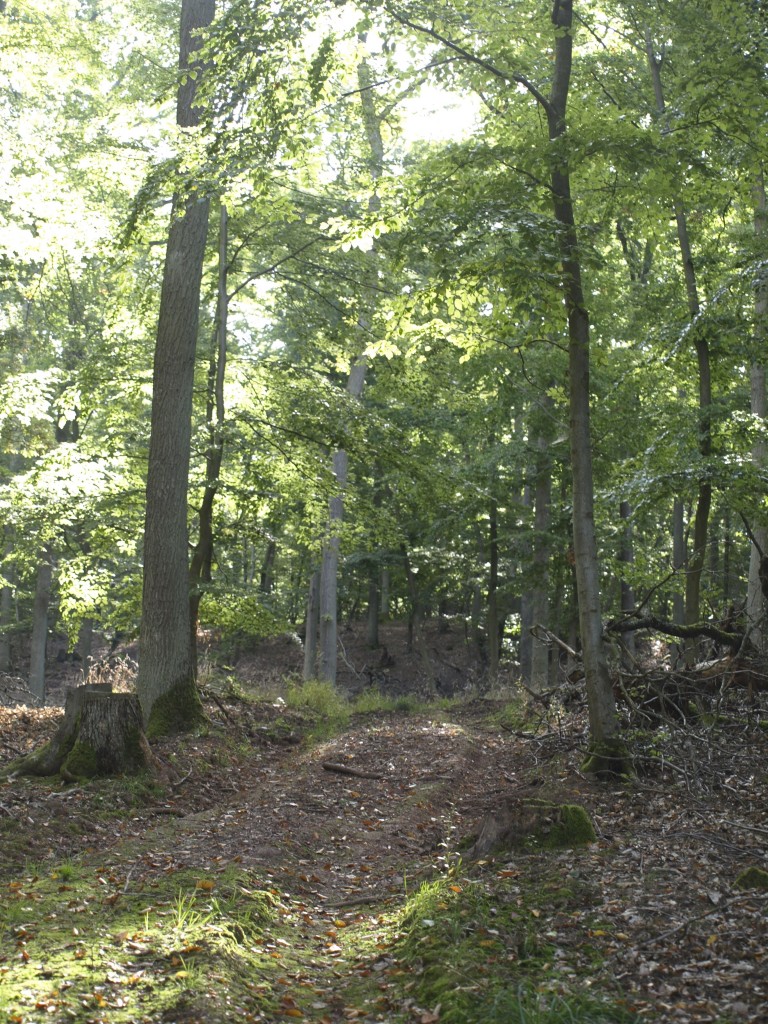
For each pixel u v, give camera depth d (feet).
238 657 115.34
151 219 40.24
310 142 35.76
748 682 35.24
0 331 57.88
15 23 42.96
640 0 42.04
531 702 48.26
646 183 32.63
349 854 26.96
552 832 23.49
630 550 67.51
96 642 127.44
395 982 16.49
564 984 15.20
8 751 36.83
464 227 29.76
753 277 38.93
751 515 39.96
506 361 55.67
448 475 50.26
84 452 48.57
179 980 15.31
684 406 44.55
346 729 51.90
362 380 76.69
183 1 45.37
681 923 17.34
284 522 58.90
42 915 18.48
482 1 33.22
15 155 42.11
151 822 29.14
